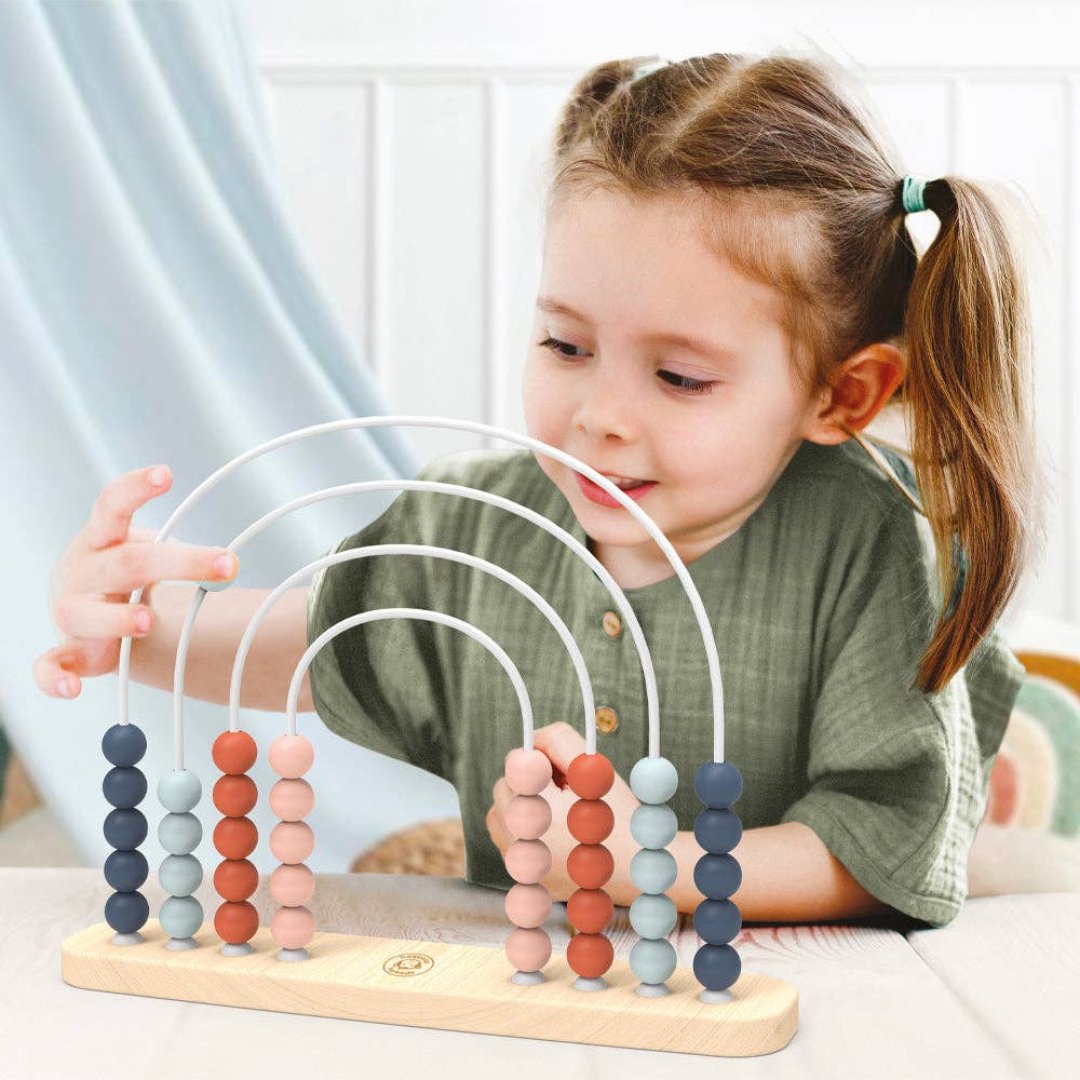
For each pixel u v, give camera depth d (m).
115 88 1.15
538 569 1.00
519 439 0.66
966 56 1.21
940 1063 0.61
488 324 1.26
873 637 0.90
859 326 0.90
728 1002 0.64
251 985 0.68
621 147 0.91
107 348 1.14
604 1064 0.61
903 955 0.78
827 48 1.21
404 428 1.27
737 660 0.93
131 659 0.98
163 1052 0.62
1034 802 0.99
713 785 0.65
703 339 0.90
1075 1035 0.64
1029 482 0.89
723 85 0.91
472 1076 0.59
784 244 0.88
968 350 0.86
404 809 1.19
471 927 0.83
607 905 0.66
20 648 1.09
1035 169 1.22
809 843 0.86
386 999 0.66
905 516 0.91
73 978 0.71
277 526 1.16
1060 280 1.22
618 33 1.24
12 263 1.12
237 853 0.71
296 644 1.03
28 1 1.11
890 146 0.94
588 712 0.67
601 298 0.92
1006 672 0.94
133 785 0.73
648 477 0.93
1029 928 0.84
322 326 1.20
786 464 0.93
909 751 0.86
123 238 1.14
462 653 1.02
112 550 0.78
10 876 0.92
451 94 1.25
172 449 1.15
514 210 1.26
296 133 1.26
